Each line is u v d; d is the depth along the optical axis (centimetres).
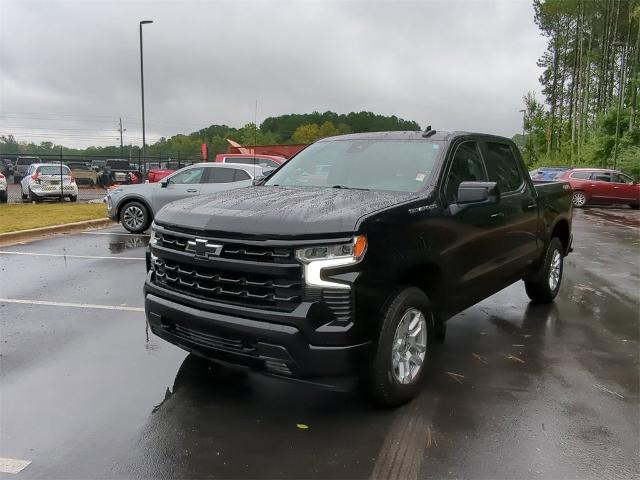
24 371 465
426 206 423
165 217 423
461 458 339
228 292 371
